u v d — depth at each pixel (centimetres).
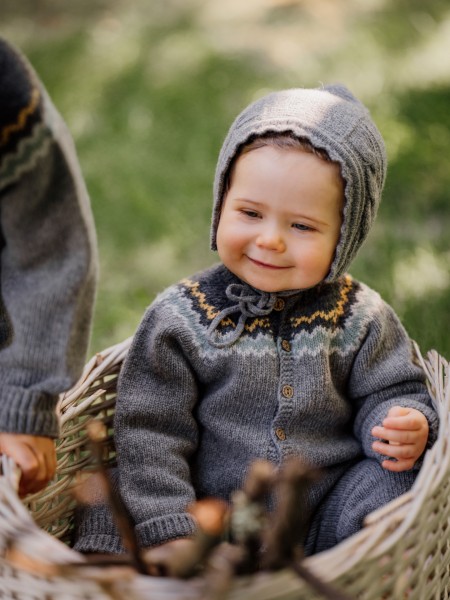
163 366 197
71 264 148
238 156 190
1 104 136
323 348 196
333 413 200
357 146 186
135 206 378
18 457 154
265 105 191
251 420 197
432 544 154
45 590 133
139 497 189
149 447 195
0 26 606
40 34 589
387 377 200
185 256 348
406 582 146
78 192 146
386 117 432
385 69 510
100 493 194
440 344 266
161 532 183
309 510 197
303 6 632
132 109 470
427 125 423
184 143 433
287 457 193
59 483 201
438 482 148
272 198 182
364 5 634
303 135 181
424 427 186
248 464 197
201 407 202
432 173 380
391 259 316
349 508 193
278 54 546
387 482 191
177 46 552
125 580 125
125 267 341
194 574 129
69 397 197
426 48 545
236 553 127
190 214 373
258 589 123
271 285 189
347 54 541
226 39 570
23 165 138
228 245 189
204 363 196
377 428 186
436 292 293
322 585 121
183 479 196
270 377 194
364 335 202
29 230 145
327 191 182
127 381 200
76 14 631
